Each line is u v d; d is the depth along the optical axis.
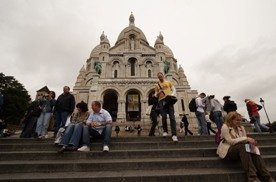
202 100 10.84
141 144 6.48
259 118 10.39
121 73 41.50
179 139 7.42
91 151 5.73
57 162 5.11
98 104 6.79
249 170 4.20
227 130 4.98
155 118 8.73
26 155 5.55
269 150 6.05
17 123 42.72
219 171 4.69
